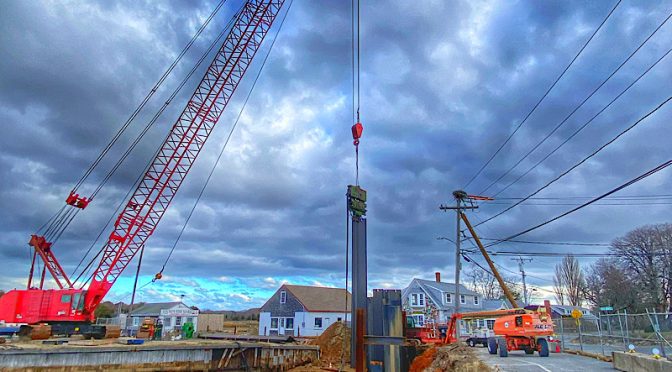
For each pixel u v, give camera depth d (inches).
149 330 1245.7
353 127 660.7
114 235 1258.6
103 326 1175.6
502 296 3326.8
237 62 1332.4
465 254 1423.5
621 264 2930.6
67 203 1280.8
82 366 755.4
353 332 548.1
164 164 1302.9
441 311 2326.5
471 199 1416.1
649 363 622.5
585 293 3312.0
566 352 1153.4
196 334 1681.8
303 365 1204.5
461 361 813.2
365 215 595.2
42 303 1151.0
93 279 1216.2
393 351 535.2
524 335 1034.1
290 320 2331.4
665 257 2701.8
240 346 970.7
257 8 1341.0
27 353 713.6
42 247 1256.2
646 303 2733.8
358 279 563.5
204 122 1321.4
